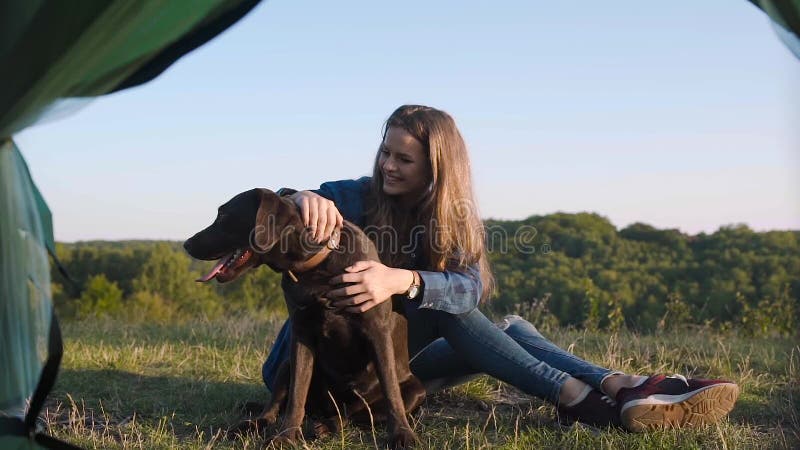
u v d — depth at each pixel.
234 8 2.46
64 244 44.41
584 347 5.71
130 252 45.09
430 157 3.51
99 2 2.11
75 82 2.25
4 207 2.45
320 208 3.12
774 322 8.42
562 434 3.20
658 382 3.27
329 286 3.14
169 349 5.37
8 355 2.49
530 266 19.62
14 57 2.17
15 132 2.34
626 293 20.19
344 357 3.33
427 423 3.53
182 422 3.48
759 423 3.65
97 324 7.52
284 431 3.09
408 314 3.64
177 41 2.50
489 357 3.49
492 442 3.18
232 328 6.75
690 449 2.98
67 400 3.78
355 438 3.30
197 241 3.21
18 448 2.44
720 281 23.08
